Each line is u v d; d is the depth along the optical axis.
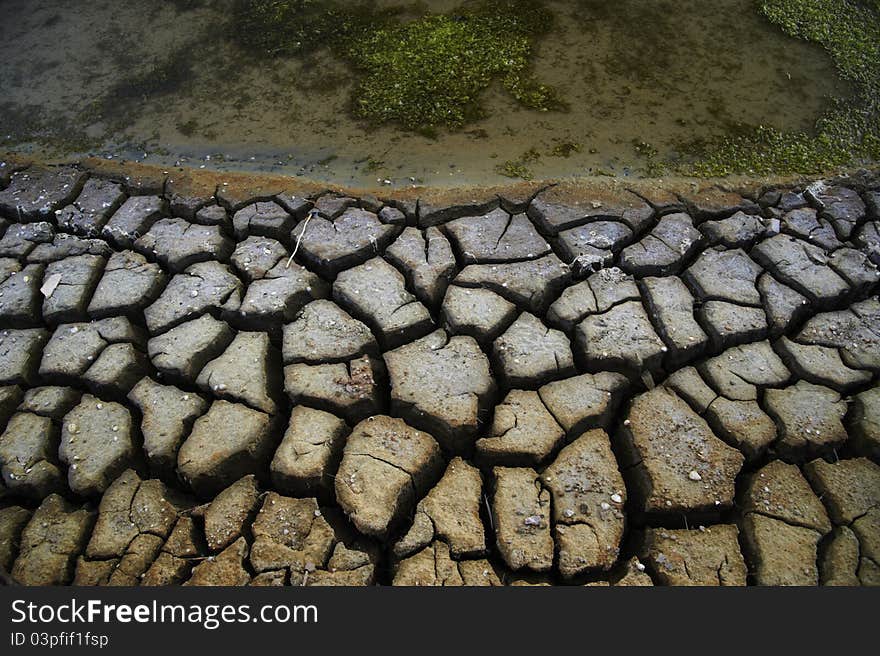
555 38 3.72
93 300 2.63
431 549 2.00
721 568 1.97
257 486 2.17
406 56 3.68
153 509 2.11
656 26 3.78
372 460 2.17
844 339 2.43
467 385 2.33
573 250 2.72
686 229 2.79
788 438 2.19
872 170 3.04
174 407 2.32
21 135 3.46
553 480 2.12
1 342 2.54
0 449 2.25
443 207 2.93
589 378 2.35
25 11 4.20
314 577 1.95
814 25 3.77
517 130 3.28
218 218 2.92
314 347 2.45
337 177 3.12
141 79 3.71
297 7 4.04
